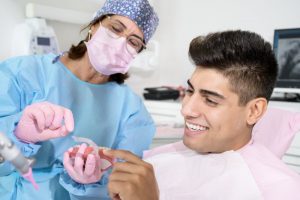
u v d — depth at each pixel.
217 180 0.81
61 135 0.73
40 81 0.99
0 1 1.46
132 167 0.64
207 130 0.81
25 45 1.47
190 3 2.29
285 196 0.72
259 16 2.06
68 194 0.97
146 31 1.07
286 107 1.60
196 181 0.86
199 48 0.80
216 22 2.21
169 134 1.44
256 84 0.77
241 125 0.82
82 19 1.73
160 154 1.01
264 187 0.75
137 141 1.12
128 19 1.01
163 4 2.38
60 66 1.04
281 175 0.76
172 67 2.42
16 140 0.75
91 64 1.05
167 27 2.39
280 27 2.00
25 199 0.90
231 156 0.83
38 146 0.77
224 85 0.76
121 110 1.13
